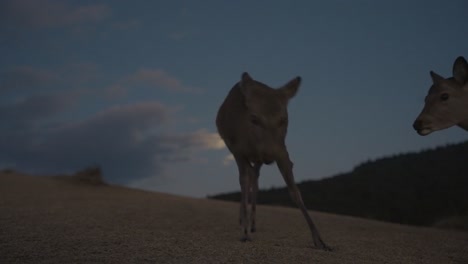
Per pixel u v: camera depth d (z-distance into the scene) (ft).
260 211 15.49
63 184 21.67
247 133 8.48
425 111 7.60
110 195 18.29
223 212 14.24
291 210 16.87
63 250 7.40
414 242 9.59
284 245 8.40
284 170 7.95
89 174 22.94
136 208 13.84
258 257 7.13
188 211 13.88
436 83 7.61
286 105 8.22
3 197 16.14
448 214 25.25
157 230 9.91
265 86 8.34
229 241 8.63
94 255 7.09
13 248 7.49
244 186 8.93
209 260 6.86
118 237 8.59
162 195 19.72
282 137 7.96
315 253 7.59
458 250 8.79
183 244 8.04
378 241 9.51
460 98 7.46
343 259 7.27
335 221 13.47
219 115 9.75
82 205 14.23
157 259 6.88
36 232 8.96
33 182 21.71
